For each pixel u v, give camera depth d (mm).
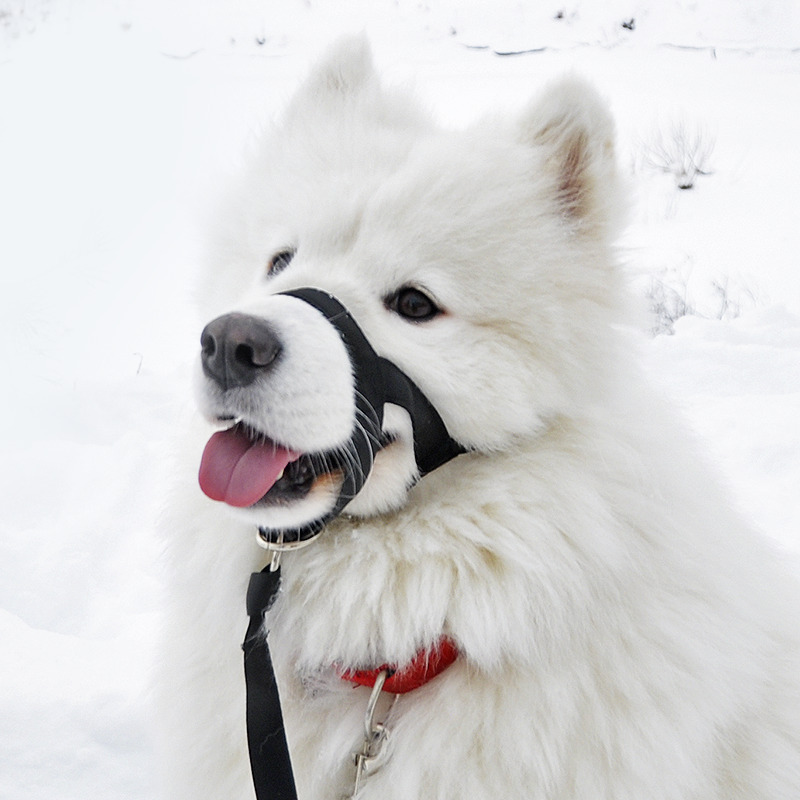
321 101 2857
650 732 1973
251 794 2139
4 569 4168
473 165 2291
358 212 2256
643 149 12367
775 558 2555
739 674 2066
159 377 6426
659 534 2088
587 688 1989
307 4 20922
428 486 2158
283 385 1904
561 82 2467
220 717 2197
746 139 12633
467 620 2025
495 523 2045
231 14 20109
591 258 2311
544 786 1944
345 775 2137
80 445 5484
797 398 5586
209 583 2283
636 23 18562
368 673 2117
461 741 1987
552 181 2357
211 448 2047
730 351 6191
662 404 2387
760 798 2141
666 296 7824
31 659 3459
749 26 18109
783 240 9320
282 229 2396
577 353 2193
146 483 5039
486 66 16859
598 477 2100
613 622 2020
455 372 2141
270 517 1980
